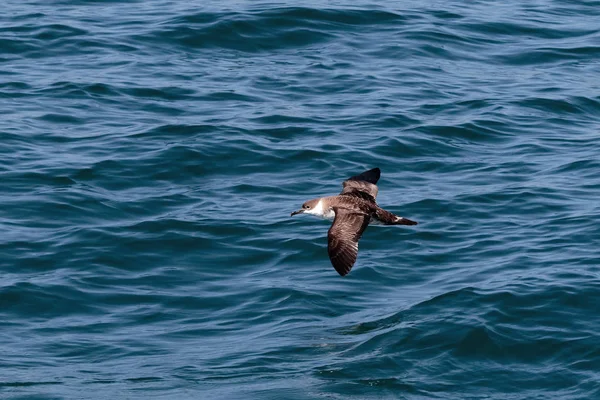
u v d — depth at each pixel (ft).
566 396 47.26
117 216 66.69
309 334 52.90
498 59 98.53
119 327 54.49
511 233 64.59
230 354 51.21
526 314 53.52
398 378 48.52
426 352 50.70
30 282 58.18
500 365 49.80
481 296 55.26
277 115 83.41
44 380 48.73
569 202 68.80
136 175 72.59
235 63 95.09
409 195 70.33
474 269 59.82
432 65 96.12
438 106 86.43
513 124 83.25
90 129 80.33
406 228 65.26
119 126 80.94
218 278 59.82
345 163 75.05
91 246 62.49
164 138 78.43
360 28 103.14
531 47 101.19
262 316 55.31
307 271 60.29
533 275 58.03
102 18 104.88
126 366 50.31
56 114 82.79
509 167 75.25
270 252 62.49
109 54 95.66
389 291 57.88
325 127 81.41
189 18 102.68
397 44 99.81
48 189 69.67
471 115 84.64
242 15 102.68
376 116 83.61
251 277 59.82
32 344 52.49
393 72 93.81
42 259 60.90
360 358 50.19
